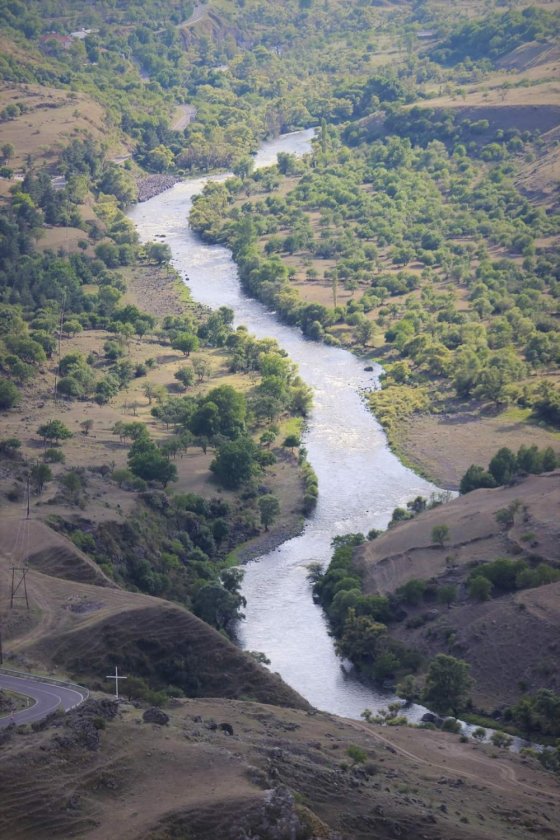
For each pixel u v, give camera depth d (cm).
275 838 17600
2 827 17625
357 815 19775
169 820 17625
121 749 19425
